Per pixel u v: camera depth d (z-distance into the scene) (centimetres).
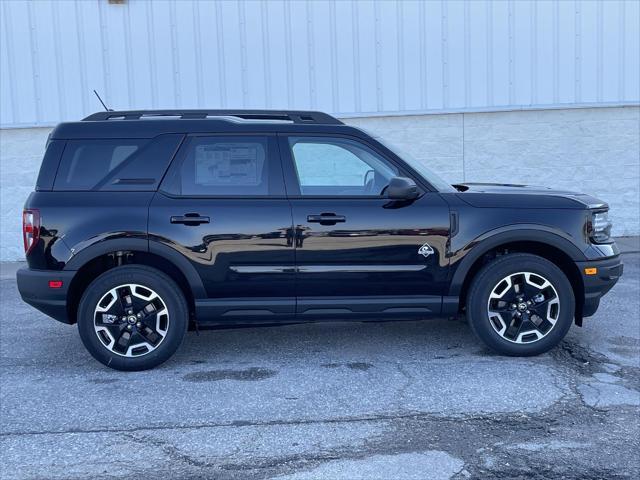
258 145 543
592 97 1130
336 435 419
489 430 422
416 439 411
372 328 654
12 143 1112
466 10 1106
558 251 553
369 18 1104
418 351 579
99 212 526
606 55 1123
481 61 1117
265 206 531
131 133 543
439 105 1123
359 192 545
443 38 1112
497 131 1144
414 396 478
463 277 540
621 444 401
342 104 1119
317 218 529
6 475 376
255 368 545
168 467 382
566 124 1144
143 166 538
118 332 535
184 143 541
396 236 532
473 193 551
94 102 1103
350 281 536
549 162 1153
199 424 440
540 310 546
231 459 390
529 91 1126
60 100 1099
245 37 1100
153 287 530
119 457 396
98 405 475
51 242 525
